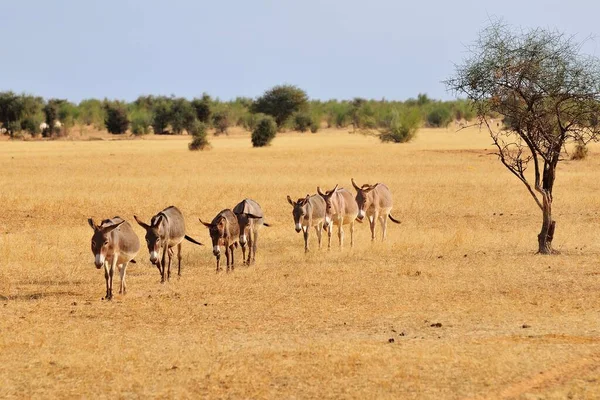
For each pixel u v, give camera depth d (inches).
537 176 2935.5
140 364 1486.2
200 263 2839.6
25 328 1811.0
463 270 2539.4
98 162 7819.9
